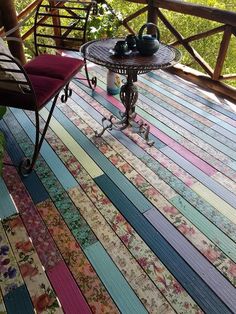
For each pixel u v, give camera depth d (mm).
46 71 2047
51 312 1184
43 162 2004
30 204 1676
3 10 2838
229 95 2939
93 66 3660
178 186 1831
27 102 1681
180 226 1565
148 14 3348
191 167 1997
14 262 1363
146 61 1822
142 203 1704
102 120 2404
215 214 1642
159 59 1870
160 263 1378
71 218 1596
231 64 4988
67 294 1247
